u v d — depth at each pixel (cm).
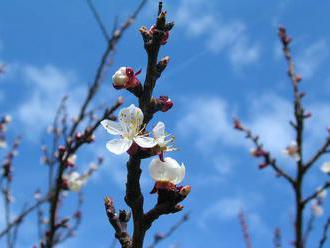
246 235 71
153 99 26
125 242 25
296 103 62
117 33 58
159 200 25
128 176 25
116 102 53
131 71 26
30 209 55
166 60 27
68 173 64
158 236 64
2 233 55
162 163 25
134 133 25
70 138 54
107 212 26
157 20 26
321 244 53
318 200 75
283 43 68
